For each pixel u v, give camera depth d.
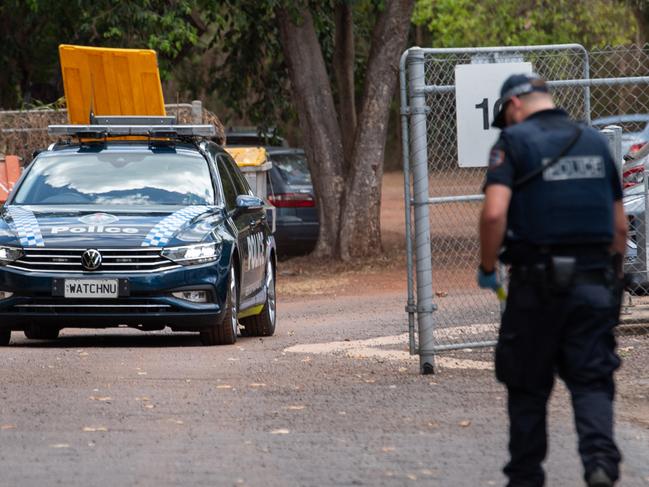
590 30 89.69
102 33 60.59
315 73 57.53
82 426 18.16
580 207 13.31
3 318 27.09
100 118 31.55
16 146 49.72
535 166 13.31
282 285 50.88
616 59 38.19
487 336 27.02
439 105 25.17
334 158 57.50
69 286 26.75
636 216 27.77
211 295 27.34
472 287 40.66
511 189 13.30
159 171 30.08
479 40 90.44
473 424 18.41
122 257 26.88
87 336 32.53
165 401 20.12
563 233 13.27
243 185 33.91
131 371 23.33
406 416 19.03
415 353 23.58
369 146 56.72
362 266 55.34
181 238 27.28
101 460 16.06
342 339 30.19
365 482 15.01
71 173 30.00
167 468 15.64
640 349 25.75
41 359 25.03
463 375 23.03
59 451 16.56
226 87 71.38
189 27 58.31
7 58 72.75
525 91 13.84
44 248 26.92
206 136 32.69
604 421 13.12
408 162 23.19
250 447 16.88
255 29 68.44
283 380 22.45
